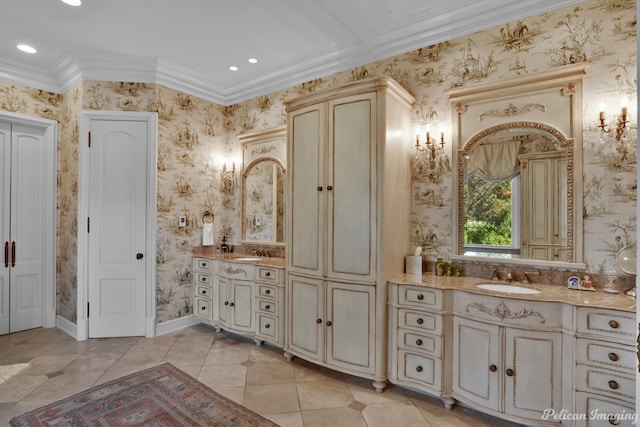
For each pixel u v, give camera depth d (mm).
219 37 3051
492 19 2518
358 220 2514
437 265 2674
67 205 3672
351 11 2658
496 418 2150
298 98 2865
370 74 3113
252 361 2975
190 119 3881
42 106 3721
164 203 3613
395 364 2410
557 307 1896
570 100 2262
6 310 3572
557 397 1892
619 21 2127
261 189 3932
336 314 2607
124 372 2738
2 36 2994
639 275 962
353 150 2549
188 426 2039
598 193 2174
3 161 3553
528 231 2412
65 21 2779
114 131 3504
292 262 2918
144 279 3539
